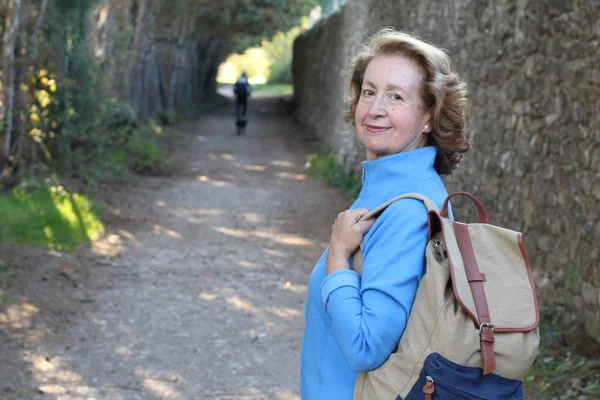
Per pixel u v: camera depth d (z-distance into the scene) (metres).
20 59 9.67
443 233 1.55
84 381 4.71
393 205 1.63
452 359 1.46
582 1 4.88
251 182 14.42
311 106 25.25
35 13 10.28
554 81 5.36
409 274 1.56
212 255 8.52
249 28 34.75
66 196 9.67
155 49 25.50
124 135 14.69
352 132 13.76
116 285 6.96
